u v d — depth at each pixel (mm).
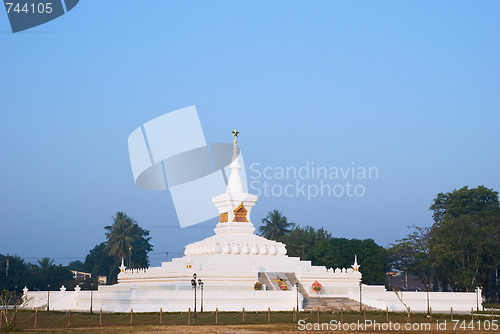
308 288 133250
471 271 155875
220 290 120125
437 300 130500
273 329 88875
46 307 130625
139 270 145250
